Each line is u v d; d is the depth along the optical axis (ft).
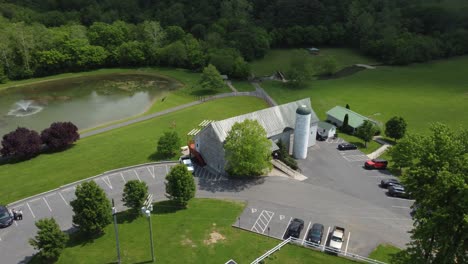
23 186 236.63
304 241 180.96
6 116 385.70
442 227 124.26
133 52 565.12
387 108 404.16
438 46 615.57
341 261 170.19
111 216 186.70
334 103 418.72
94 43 581.12
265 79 520.83
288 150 288.51
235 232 190.39
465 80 505.66
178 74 542.16
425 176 138.00
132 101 435.12
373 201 223.30
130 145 295.89
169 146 267.59
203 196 224.12
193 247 177.68
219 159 249.75
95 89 479.00
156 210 208.54
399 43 593.01
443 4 654.94
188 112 377.50
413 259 133.80
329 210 213.05
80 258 169.99
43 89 475.72
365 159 278.05
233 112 378.94
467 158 132.26
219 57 524.11
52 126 290.97
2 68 491.31
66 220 201.67
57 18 634.02
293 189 233.76
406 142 243.40
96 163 265.75
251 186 236.43
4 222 194.90
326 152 288.30
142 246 177.78
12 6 629.51
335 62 547.90
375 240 188.65
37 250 177.68
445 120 368.89
